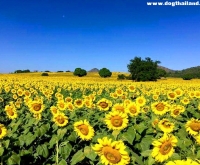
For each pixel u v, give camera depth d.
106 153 4.47
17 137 8.27
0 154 6.21
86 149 6.26
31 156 7.72
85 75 122.88
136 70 92.00
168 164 3.46
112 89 36.06
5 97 22.69
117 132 6.22
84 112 11.48
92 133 6.71
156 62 93.38
